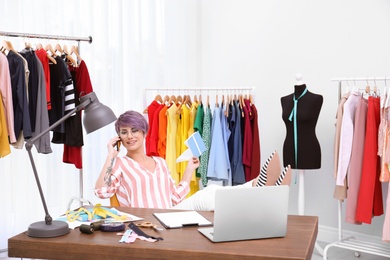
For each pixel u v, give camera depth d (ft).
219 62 17.53
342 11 13.91
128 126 8.82
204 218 7.03
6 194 13.39
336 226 14.21
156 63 16.92
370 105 11.16
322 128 14.47
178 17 17.57
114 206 8.18
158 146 13.84
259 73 16.21
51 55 12.68
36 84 11.68
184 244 5.80
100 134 15.30
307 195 14.89
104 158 15.43
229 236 5.91
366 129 11.28
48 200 14.14
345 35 13.87
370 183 11.14
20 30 13.41
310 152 12.28
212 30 17.72
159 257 5.64
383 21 13.03
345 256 12.91
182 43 17.74
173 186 9.32
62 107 12.10
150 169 9.17
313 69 14.67
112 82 15.62
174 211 7.54
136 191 8.85
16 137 11.63
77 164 12.75
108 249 5.77
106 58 15.29
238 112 13.58
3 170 13.23
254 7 16.26
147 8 16.61
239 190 5.90
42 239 6.06
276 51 15.65
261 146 16.21
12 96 11.47
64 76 12.04
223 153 13.50
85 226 6.32
